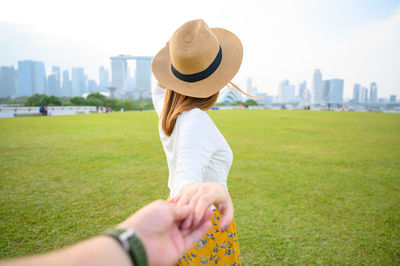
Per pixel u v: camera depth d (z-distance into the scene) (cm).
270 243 303
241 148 876
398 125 1775
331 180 542
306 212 386
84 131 1243
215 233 121
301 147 905
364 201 432
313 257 279
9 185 480
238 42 144
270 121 1991
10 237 304
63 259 25
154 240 38
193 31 122
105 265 28
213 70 125
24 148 816
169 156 126
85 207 389
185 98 121
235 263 124
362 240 313
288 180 536
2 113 3052
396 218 371
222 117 2419
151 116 2466
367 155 790
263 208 397
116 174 554
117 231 33
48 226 330
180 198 58
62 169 588
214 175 116
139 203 406
